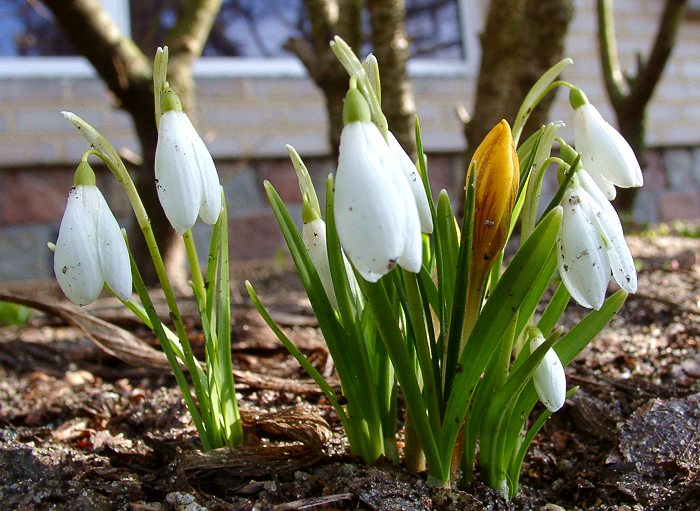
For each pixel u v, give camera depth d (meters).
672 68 1.16
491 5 0.57
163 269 0.27
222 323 0.29
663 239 0.82
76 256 0.25
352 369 0.28
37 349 0.45
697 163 1.18
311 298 0.27
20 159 0.87
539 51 0.53
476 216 0.26
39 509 0.27
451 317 0.27
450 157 1.06
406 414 0.28
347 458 0.29
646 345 0.39
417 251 0.23
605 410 0.33
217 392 0.29
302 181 0.28
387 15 0.52
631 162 0.26
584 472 0.30
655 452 0.30
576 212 0.25
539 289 0.27
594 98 1.10
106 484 0.28
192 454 0.28
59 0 0.56
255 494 0.28
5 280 0.86
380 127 0.25
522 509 0.28
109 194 0.89
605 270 0.25
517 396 0.27
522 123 0.28
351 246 0.23
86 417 0.35
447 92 1.05
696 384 0.35
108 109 0.90
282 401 0.35
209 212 0.26
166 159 0.25
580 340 0.27
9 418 0.35
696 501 0.28
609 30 0.87
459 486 0.28
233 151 0.95
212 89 0.96
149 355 0.37
